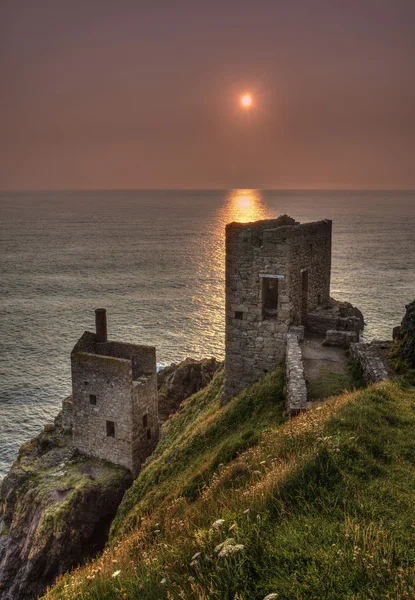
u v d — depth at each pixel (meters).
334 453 11.14
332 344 28.06
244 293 29.00
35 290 129.50
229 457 19.06
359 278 125.88
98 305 112.75
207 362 55.22
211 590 7.12
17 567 36.94
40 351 83.19
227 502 10.91
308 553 7.71
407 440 12.91
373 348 25.19
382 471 10.85
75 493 36.75
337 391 21.55
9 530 38.88
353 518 8.73
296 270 29.03
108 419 40.59
